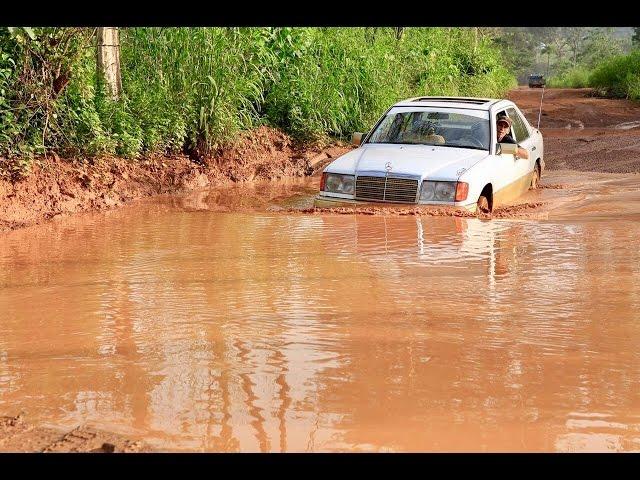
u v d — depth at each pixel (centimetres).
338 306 712
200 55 1662
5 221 1141
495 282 790
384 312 693
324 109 2031
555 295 742
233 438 469
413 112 1384
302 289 769
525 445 459
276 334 639
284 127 2003
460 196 1183
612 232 1037
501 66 5009
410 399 516
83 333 650
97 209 1275
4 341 634
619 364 572
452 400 515
